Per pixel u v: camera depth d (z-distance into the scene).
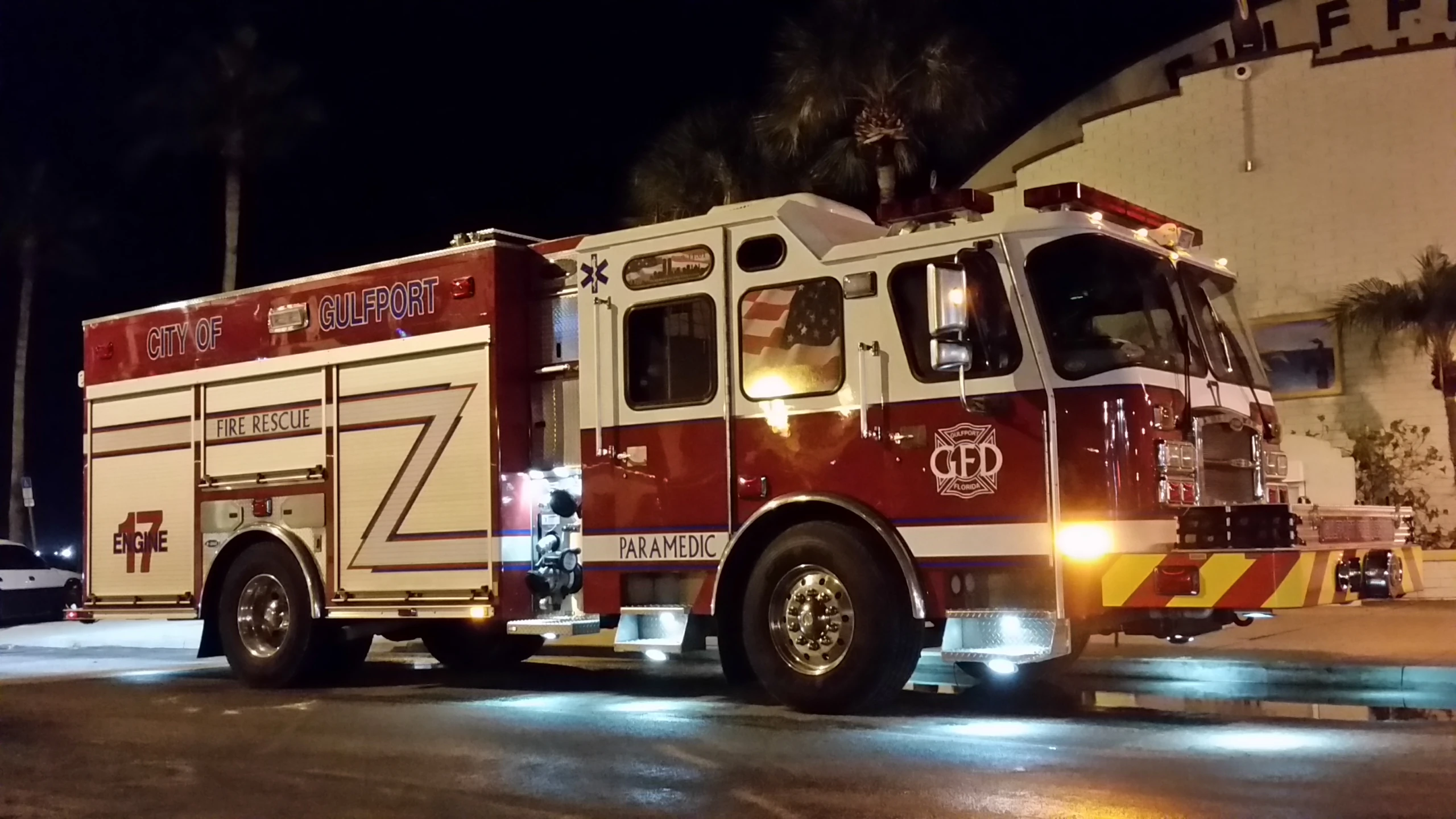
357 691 11.08
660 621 9.11
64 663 15.53
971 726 8.17
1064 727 8.12
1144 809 5.87
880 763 7.03
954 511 8.02
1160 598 7.43
